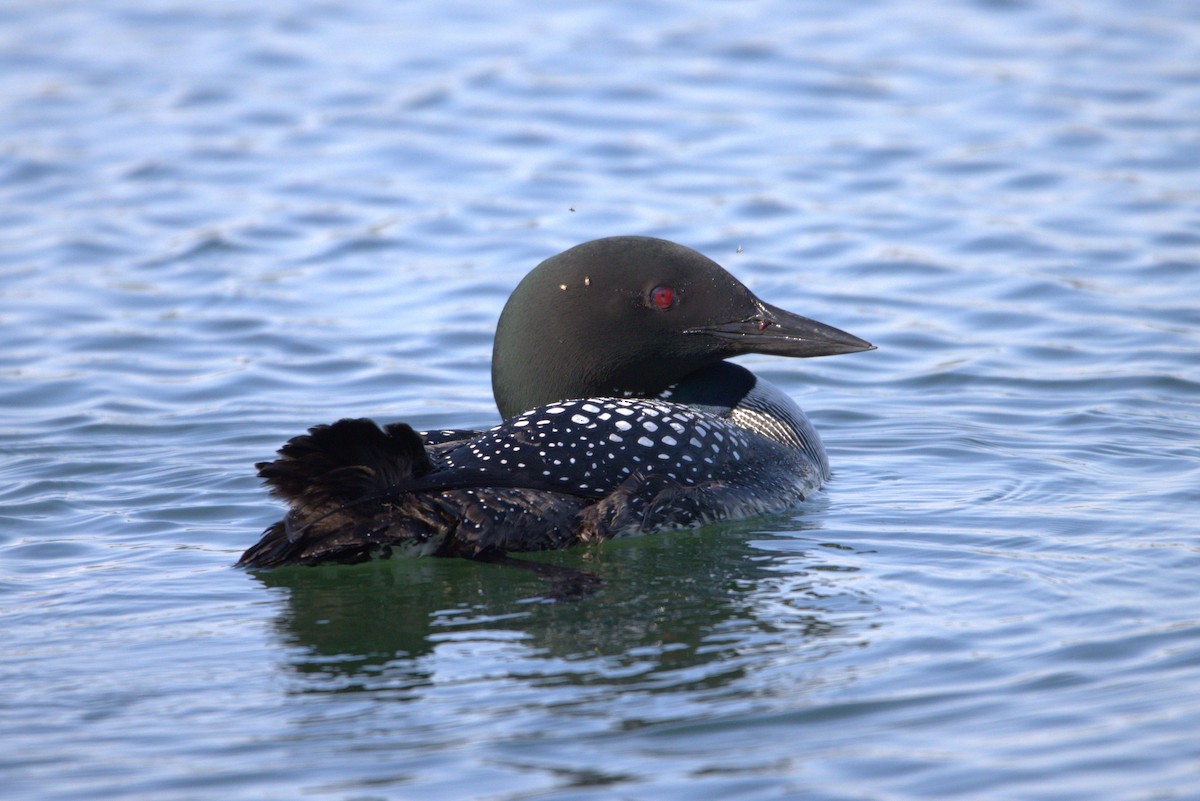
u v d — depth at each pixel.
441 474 8.77
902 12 24.83
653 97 21.03
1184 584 8.11
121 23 25.33
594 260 10.37
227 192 17.95
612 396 10.58
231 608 8.35
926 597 8.13
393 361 13.34
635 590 8.48
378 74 22.30
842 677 7.11
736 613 8.05
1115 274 15.01
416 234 16.56
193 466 10.95
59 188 18.11
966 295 14.67
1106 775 6.13
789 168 18.36
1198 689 6.80
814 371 13.16
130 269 15.73
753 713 6.77
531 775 6.28
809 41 23.36
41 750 6.59
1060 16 24.34
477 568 8.84
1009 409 12.02
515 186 17.92
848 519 9.68
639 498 9.26
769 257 15.67
